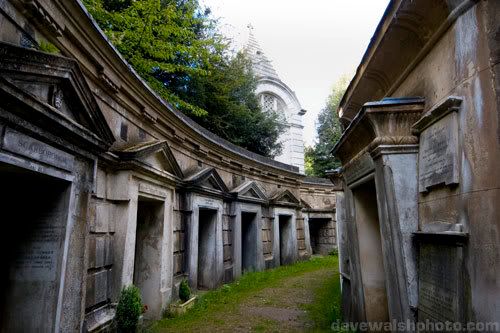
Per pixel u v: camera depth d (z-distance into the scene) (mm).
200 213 11945
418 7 3580
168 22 10719
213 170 11352
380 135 4230
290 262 17750
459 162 3158
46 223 4398
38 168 3816
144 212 8297
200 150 11383
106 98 6418
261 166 16359
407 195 4039
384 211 4219
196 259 10164
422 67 4086
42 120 3773
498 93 2668
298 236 19203
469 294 2885
